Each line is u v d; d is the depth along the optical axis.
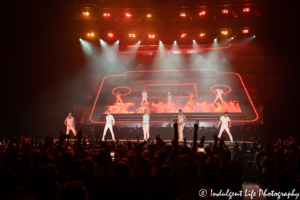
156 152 6.17
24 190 2.47
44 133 21.08
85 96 21.97
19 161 3.22
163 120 20.16
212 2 19.16
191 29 20.44
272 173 5.41
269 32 20.11
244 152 11.78
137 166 3.36
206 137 19.16
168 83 22.83
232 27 19.81
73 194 1.62
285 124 20.52
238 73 22.20
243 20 19.50
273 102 20.94
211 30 20.39
